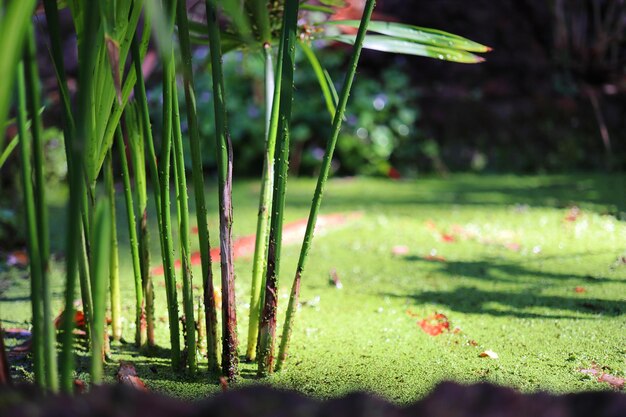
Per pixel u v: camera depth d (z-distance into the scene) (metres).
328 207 4.01
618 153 5.34
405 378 1.96
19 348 2.14
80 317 2.16
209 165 5.22
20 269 2.96
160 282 2.73
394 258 3.02
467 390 1.08
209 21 1.81
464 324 2.32
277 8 2.12
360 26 1.77
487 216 3.72
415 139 5.33
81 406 1.07
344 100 1.81
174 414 1.07
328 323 2.34
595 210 3.79
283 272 2.85
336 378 1.96
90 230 1.87
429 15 5.69
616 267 2.83
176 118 1.85
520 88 5.54
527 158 5.35
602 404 1.09
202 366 2.03
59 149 4.61
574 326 2.29
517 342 2.18
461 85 5.59
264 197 1.99
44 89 4.74
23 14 1.28
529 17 5.79
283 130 1.83
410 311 2.44
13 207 3.46
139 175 2.04
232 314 1.92
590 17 5.69
